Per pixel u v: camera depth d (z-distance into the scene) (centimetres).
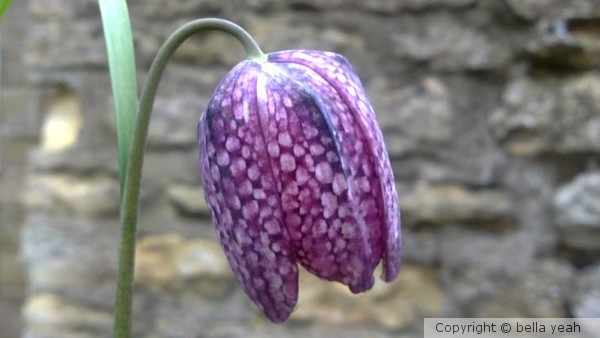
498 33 23
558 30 22
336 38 24
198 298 26
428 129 24
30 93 34
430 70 24
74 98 28
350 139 11
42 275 28
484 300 23
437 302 24
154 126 26
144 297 26
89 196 27
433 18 24
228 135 11
